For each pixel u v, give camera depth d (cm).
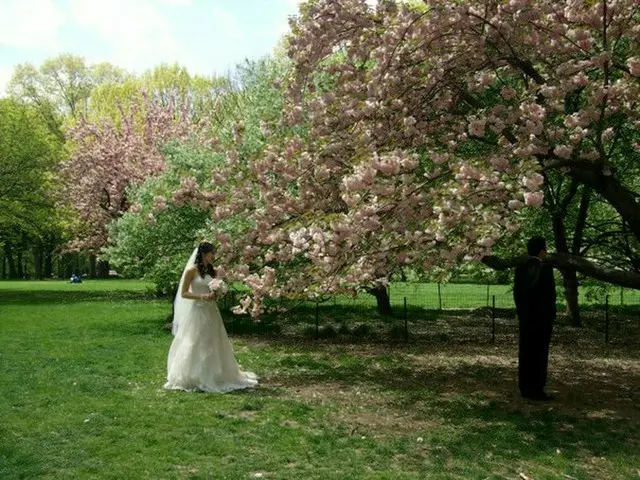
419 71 740
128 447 532
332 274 657
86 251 3381
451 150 710
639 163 1033
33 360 962
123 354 1027
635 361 1045
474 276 1273
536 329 746
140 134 2997
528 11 629
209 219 1323
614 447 559
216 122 1947
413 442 567
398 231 630
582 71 657
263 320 1483
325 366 970
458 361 1028
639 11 664
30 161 2861
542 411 694
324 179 724
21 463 487
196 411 661
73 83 4506
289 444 550
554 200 1272
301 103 752
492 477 473
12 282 4119
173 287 1510
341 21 722
